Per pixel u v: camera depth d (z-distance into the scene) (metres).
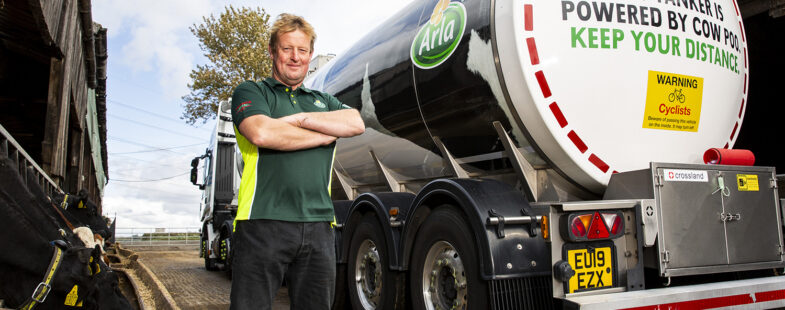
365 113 4.68
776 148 6.92
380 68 4.45
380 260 4.21
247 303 2.14
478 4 3.44
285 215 2.15
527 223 3.07
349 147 5.20
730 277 3.45
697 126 3.47
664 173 2.98
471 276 3.12
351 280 4.66
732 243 3.14
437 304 3.52
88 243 2.71
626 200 2.96
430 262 3.60
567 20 3.16
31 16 6.02
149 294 6.64
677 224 2.98
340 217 5.04
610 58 3.20
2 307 2.15
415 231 3.80
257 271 2.15
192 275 9.61
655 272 3.23
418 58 3.94
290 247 2.16
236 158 9.98
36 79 9.20
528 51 3.09
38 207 2.34
